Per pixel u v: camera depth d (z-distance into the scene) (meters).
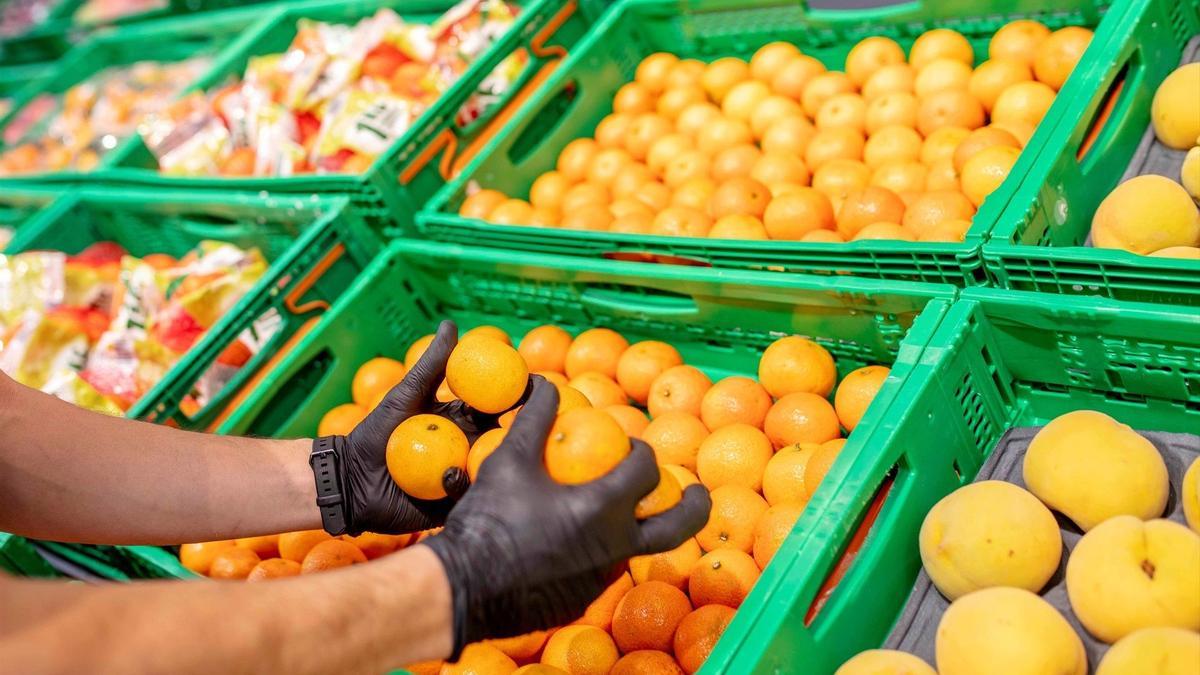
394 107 3.13
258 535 1.56
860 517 1.54
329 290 2.76
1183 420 1.58
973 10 2.56
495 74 3.10
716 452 1.86
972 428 1.64
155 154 3.88
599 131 2.96
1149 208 1.74
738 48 3.06
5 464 1.42
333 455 1.58
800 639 1.32
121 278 3.11
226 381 2.62
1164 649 1.14
